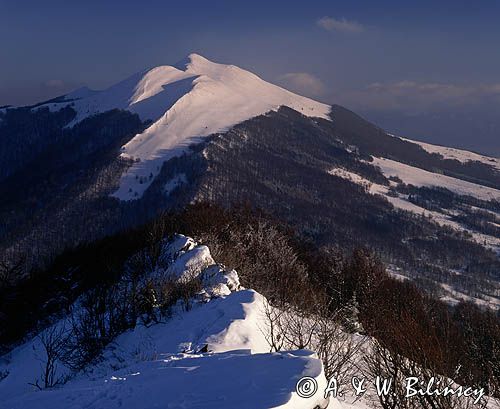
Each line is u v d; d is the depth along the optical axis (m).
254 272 18.83
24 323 19.91
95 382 8.18
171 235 22.44
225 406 5.61
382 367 8.62
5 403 8.21
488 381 10.32
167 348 11.52
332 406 6.75
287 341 10.20
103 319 14.70
